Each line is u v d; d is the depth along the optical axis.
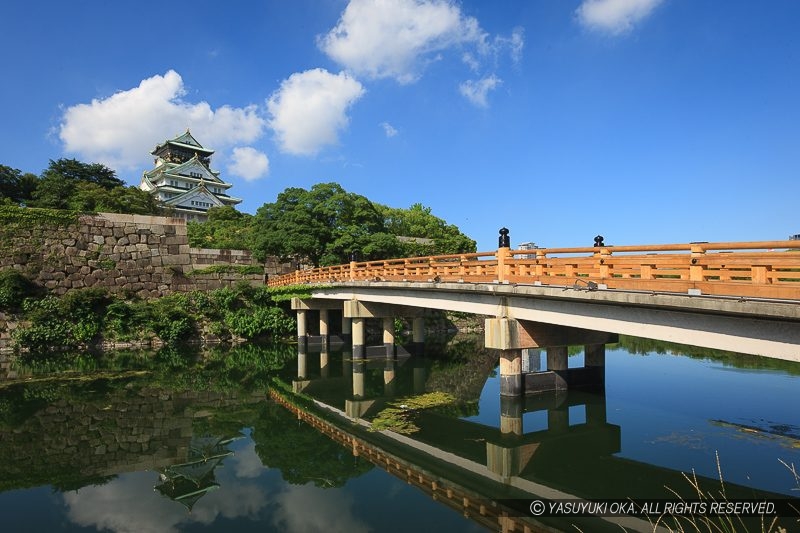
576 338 17.02
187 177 80.56
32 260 33.94
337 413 17.27
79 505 9.70
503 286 15.41
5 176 45.19
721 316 9.95
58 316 32.00
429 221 59.12
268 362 28.92
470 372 25.12
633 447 12.28
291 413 17.36
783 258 8.55
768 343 9.20
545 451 12.73
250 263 45.09
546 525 8.48
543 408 16.30
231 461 12.30
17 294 31.75
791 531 7.88
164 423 16.02
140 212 49.34
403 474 11.29
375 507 9.40
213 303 37.22
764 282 8.90
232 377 24.36
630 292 11.16
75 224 36.16
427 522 8.68
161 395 20.30
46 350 30.97
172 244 39.94
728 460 11.09
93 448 13.45
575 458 12.09
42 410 17.64
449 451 12.92
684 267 10.55
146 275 38.06
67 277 34.78
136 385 22.20
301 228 37.97
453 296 19.00
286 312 39.00
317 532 8.32
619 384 19.22
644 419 14.54
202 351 32.62
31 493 10.34
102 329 32.97
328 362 28.59
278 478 11.11
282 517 8.99
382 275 23.80
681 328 10.84
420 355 29.33
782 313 8.30
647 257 11.19
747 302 8.84
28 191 46.53
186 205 74.69
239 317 37.16
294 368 26.86
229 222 60.16
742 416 14.43
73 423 15.98
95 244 36.66
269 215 41.16
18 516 9.20
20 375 23.98
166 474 11.45
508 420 15.54
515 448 13.02
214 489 10.45
